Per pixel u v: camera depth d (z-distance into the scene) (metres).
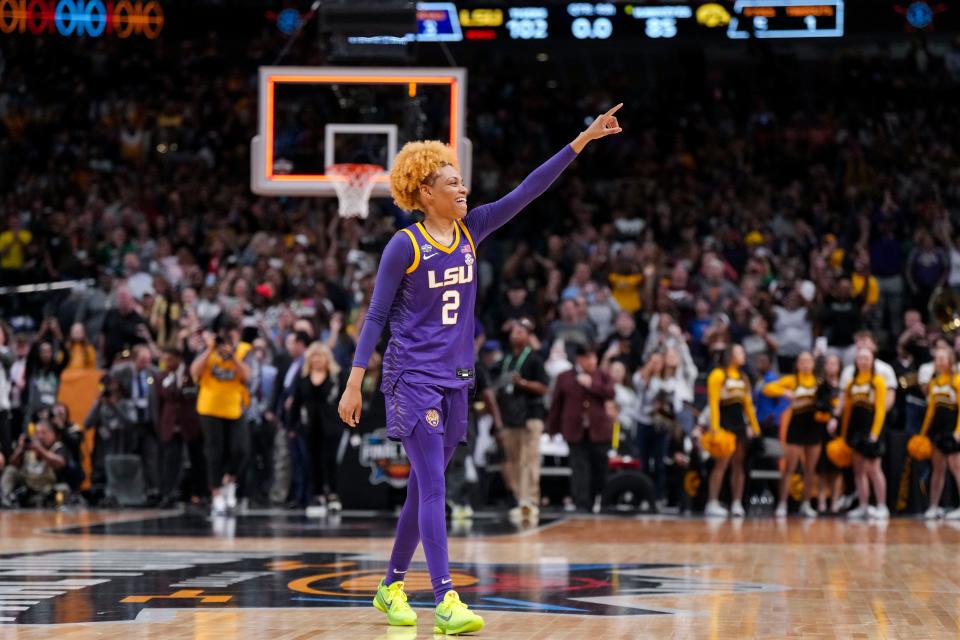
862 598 13.58
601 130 11.80
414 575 15.86
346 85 31.05
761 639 10.52
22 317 40.97
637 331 35.91
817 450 30.66
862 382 30.03
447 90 32.47
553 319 37.38
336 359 32.34
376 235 40.72
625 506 31.64
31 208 46.31
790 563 17.73
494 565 17.31
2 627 11.09
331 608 12.48
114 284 39.09
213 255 42.25
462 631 10.70
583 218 45.94
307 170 31.06
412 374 11.30
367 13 31.42
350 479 30.44
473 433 30.75
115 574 15.77
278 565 17.02
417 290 11.38
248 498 33.09
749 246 42.66
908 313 34.91
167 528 24.70
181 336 34.56
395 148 31.12
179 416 31.97
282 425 31.58
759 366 32.75
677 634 10.75
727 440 29.97
